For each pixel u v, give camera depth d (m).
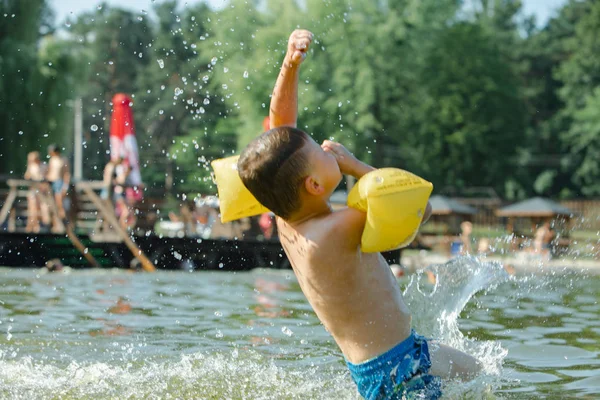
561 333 4.66
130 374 3.50
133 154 14.26
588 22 50.06
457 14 41.34
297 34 3.06
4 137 23.48
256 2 30.73
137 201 14.49
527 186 50.81
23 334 4.59
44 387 3.25
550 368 3.66
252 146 2.90
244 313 5.72
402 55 35.03
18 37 24.42
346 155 3.03
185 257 12.31
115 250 12.06
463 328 4.81
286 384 3.35
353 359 2.96
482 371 3.04
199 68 30.61
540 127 51.34
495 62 40.12
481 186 42.41
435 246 21.14
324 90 31.30
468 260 3.86
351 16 32.19
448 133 39.91
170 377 3.46
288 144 2.83
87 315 5.51
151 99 50.97
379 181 2.67
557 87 58.72
